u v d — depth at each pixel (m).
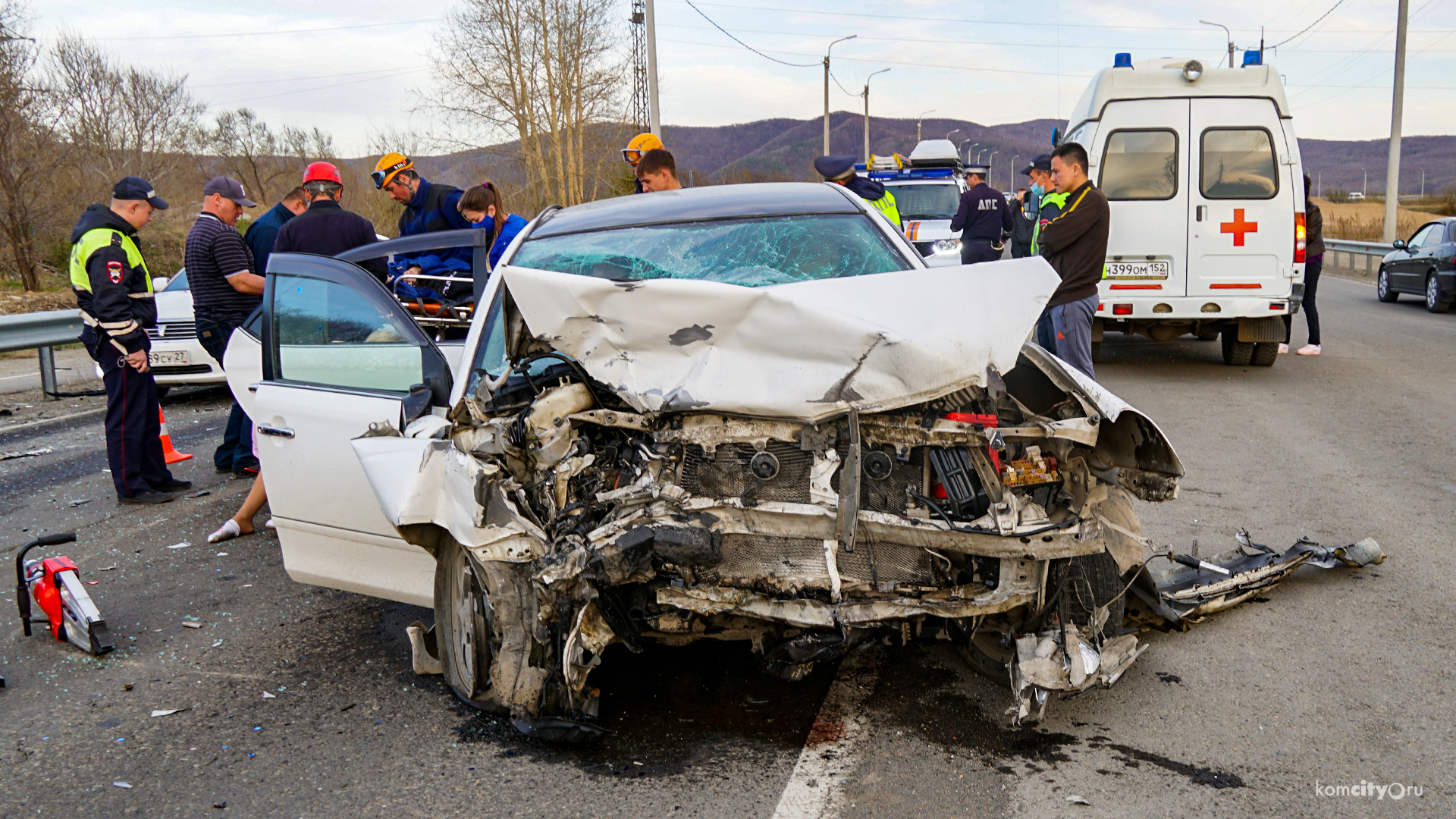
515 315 3.48
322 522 4.21
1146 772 3.08
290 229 6.53
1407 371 10.60
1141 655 3.94
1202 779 3.03
